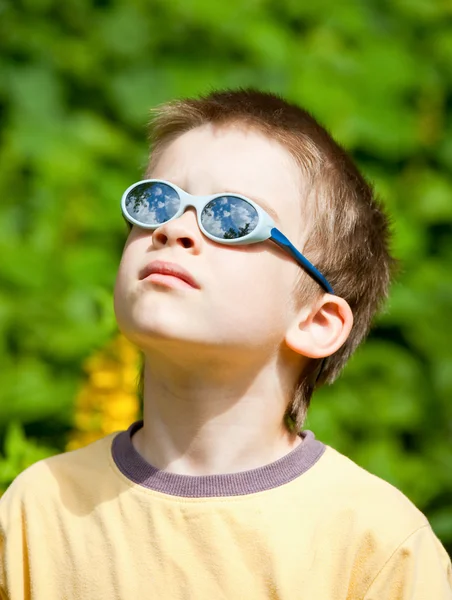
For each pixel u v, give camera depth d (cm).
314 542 223
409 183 532
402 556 222
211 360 230
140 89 534
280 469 233
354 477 236
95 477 241
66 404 452
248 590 219
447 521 443
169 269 226
